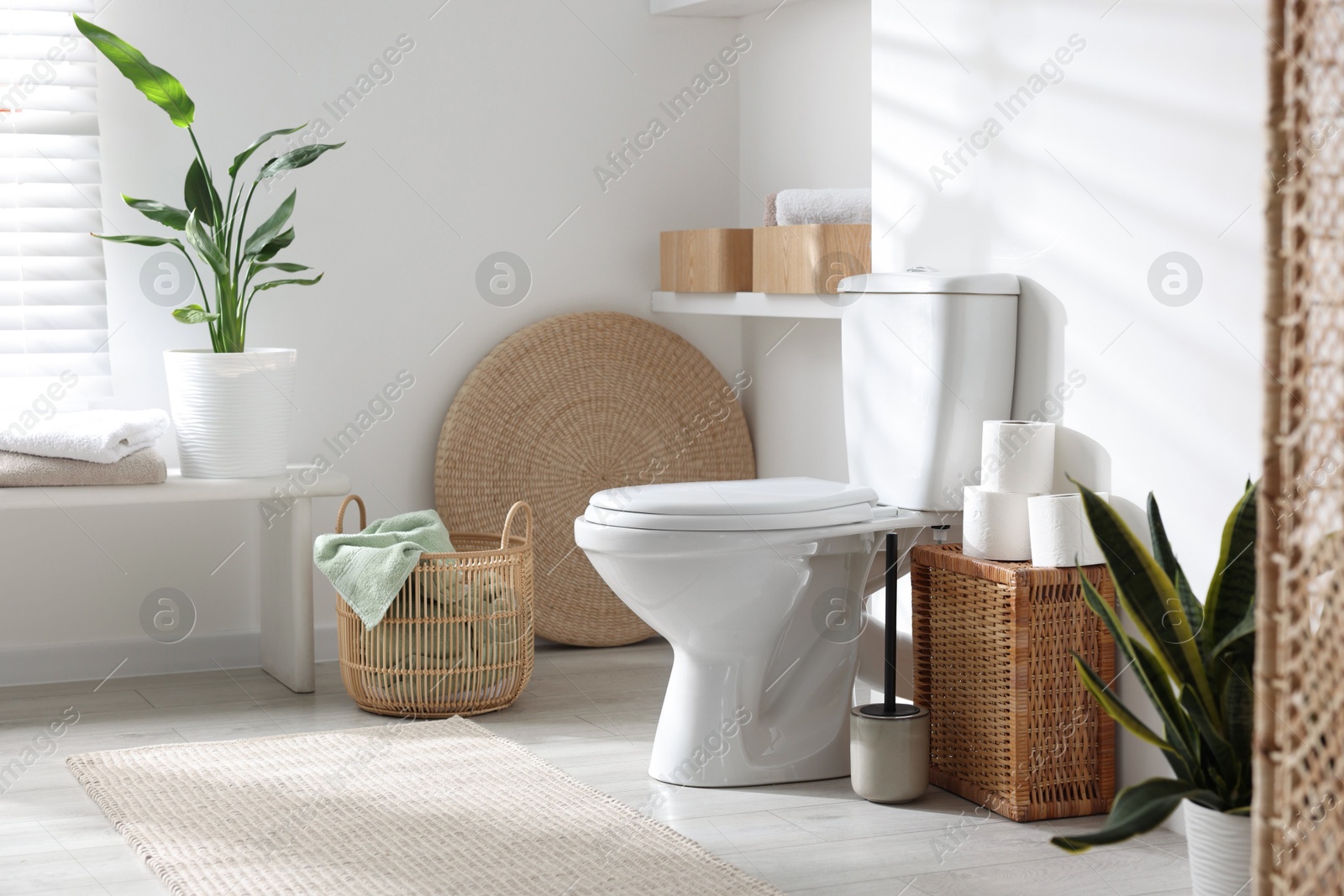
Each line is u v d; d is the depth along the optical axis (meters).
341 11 3.14
